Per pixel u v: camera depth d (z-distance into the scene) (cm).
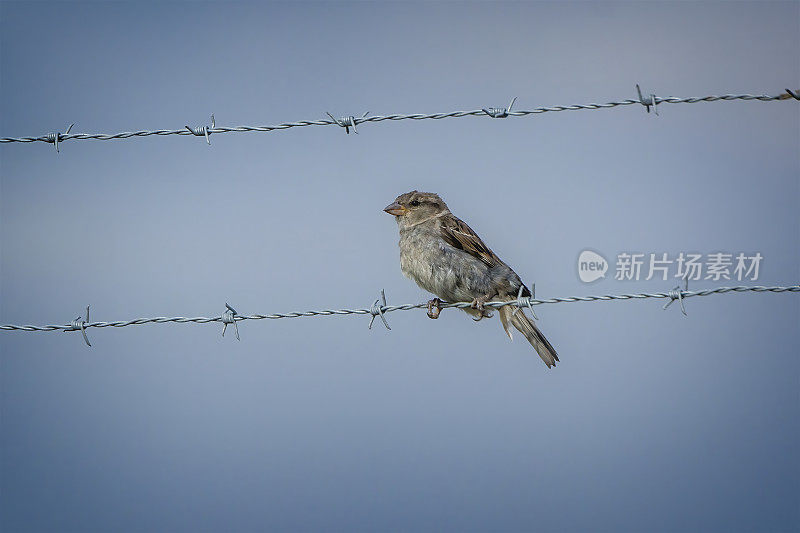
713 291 849
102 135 941
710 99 871
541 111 892
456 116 903
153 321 911
